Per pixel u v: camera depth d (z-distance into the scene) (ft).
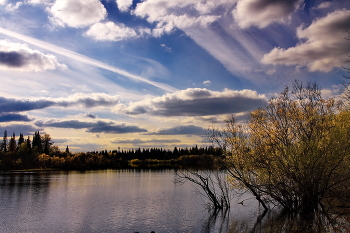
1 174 348.18
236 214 111.24
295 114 93.40
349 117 81.56
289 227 87.25
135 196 165.27
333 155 79.46
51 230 94.79
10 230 95.20
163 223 100.73
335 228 78.43
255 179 106.63
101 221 105.19
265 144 98.07
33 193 179.63
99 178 291.58
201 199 151.94
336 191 84.48
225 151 113.09
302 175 86.07
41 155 490.49
